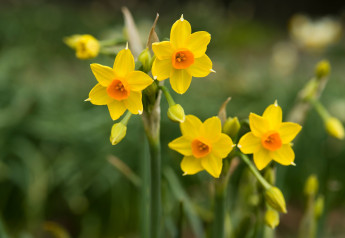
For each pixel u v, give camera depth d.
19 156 1.31
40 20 2.76
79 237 1.29
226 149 0.60
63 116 1.43
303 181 1.44
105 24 3.20
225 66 2.14
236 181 1.24
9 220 1.31
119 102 0.59
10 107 1.39
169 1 3.83
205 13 3.44
